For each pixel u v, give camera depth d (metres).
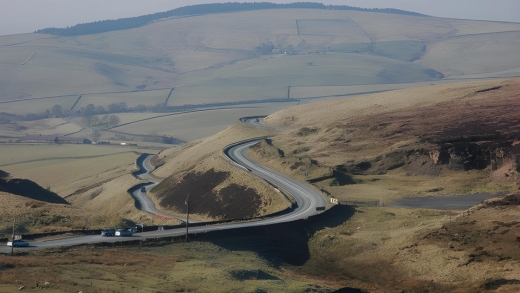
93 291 57.28
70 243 83.44
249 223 99.81
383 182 136.62
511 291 65.25
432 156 142.50
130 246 82.12
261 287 66.62
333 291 68.56
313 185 133.62
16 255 73.12
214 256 80.25
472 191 124.19
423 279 75.19
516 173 126.81
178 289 61.88
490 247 78.75
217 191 142.38
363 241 90.12
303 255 89.81
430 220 96.12
